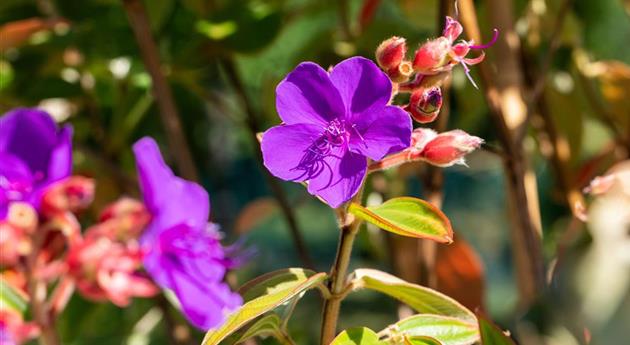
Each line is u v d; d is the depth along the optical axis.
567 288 0.81
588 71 1.31
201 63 1.24
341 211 0.84
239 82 1.29
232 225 1.73
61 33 1.25
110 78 1.35
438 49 0.81
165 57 1.31
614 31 1.66
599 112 1.31
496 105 1.10
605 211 0.82
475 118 1.37
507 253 3.99
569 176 1.28
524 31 1.32
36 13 1.32
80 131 1.36
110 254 0.81
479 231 4.04
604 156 1.23
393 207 0.83
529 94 1.27
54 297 0.83
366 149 0.80
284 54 1.58
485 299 1.17
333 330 0.87
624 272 0.79
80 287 0.81
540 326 0.87
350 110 0.81
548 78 1.31
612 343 0.79
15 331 0.83
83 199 0.84
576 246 0.82
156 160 0.83
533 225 1.16
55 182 0.83
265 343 1.04
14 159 0.84
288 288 0.83
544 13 1.36
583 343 0.83
